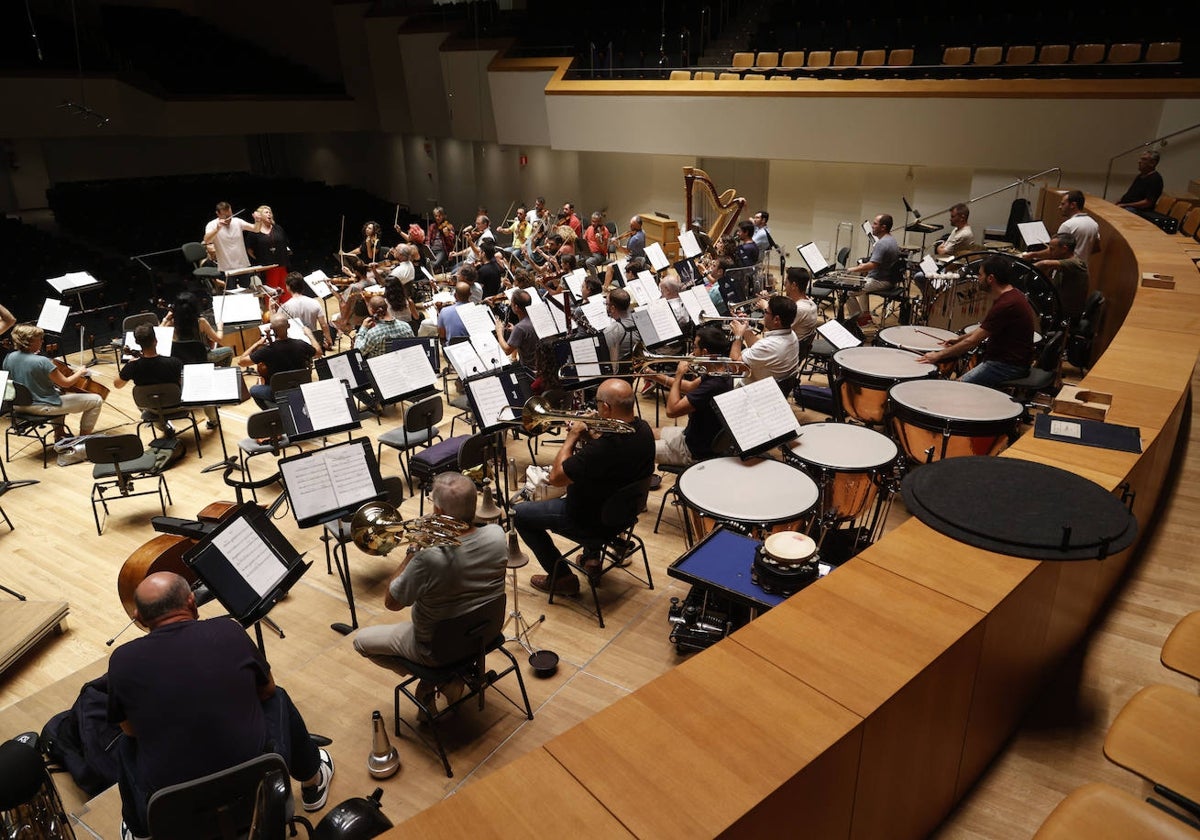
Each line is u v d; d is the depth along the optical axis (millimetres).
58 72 18516
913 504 3299
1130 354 5047
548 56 17406
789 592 3549
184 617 3018
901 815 2592
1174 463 5355
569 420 4516
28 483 7145
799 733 2189
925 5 14961
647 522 5855
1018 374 5824
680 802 1989
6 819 2484
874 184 14688
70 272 16156
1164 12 12500
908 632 2580
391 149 24625
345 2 22297
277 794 2514
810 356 7883
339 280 11602
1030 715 3262
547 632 4641
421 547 3432
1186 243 8477
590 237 14664
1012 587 2789
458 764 3723
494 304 10492
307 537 6012
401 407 8586
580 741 2188
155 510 6770
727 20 17172
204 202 22109
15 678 4770
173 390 7273
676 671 2438
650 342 7477
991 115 12156
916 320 9844
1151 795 2537
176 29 24359
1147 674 3465
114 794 3482
